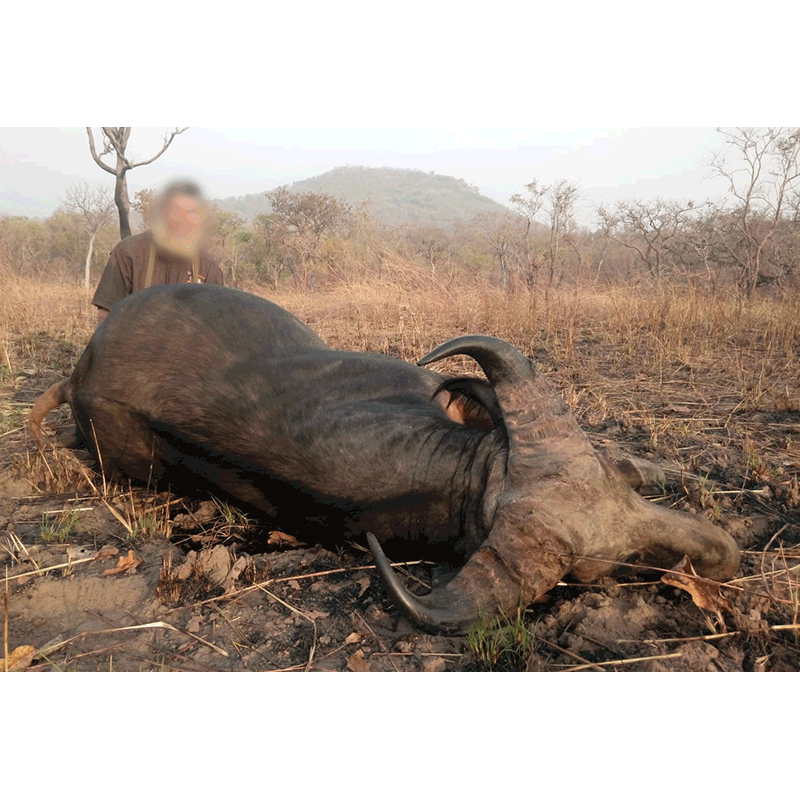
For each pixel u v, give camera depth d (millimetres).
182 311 3686
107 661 2639
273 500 3439
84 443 4605
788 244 13820
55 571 3234
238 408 3389
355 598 3031
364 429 3113
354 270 12180
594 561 2684
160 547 3455
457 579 2654
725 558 2852
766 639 2635
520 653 2598
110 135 14578
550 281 11000
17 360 7211
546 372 6500
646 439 4641
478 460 2928
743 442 4484
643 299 9367
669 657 2539
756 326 8258
